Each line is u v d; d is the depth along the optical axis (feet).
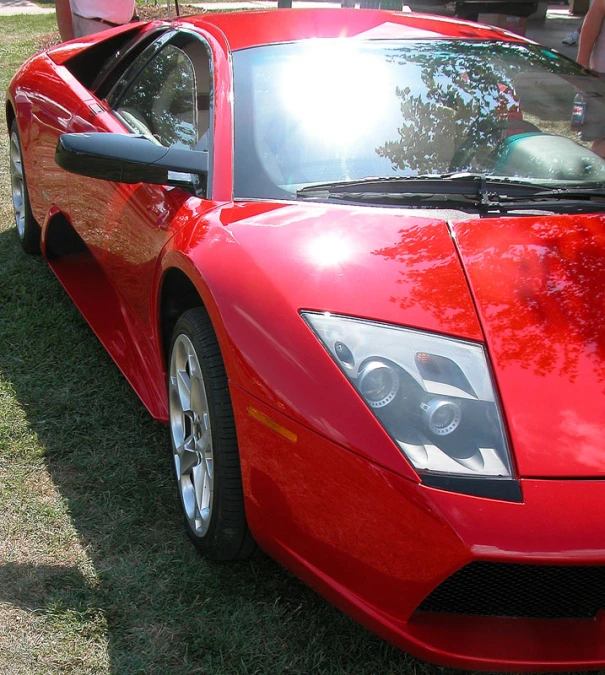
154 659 6.02
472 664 5.30
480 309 5.87
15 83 13.20
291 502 5.74
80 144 7.36
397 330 5.68
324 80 8.39
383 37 9.21
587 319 5.87
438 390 5.39
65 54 12.86
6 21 37.50
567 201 7.45
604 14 15.21
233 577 6.91
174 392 7.81
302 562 5.82
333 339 5.66
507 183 7.55
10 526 7.39
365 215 6.88
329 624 6.46
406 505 5.07
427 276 6.11
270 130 7.88
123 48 11.59
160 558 7.09
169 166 7.63
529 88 8.89
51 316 11.60
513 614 5.50
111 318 10.51
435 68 8.77
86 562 6.98
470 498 4.98
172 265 7.24
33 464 8.36
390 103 8.25
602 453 5.15
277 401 5.73
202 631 6.30
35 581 6.72
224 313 6.25
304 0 49.21
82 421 9.16
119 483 8.13
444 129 8.11
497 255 6.38
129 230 8.81
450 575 5.00
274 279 6.16
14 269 13.07
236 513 6.52
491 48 9.33
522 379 5.46
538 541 4.90
